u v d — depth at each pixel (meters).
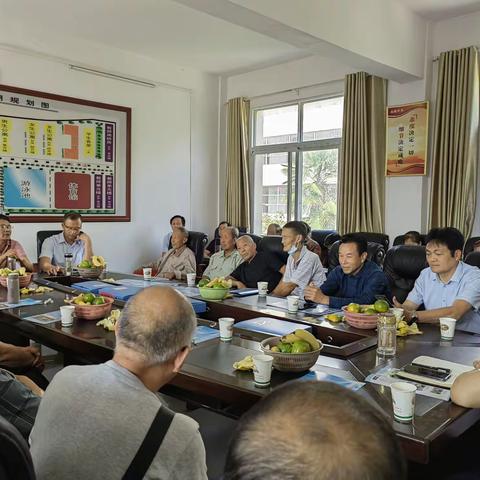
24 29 4.64
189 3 3.17
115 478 0.84
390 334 1.67
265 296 2.72
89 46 5.12
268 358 1.38
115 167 5.44
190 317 1.04
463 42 4.63
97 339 1.87
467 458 1.44
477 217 4.67
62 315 2.07
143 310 1.00
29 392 1.34
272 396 0.42
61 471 0.85
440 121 4.69
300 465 0.36
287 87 5.95
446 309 2.16
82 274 3.39
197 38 5.05
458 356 1.65
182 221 5.51
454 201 4.62
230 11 3.27
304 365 1.47
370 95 5.11
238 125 6.34
